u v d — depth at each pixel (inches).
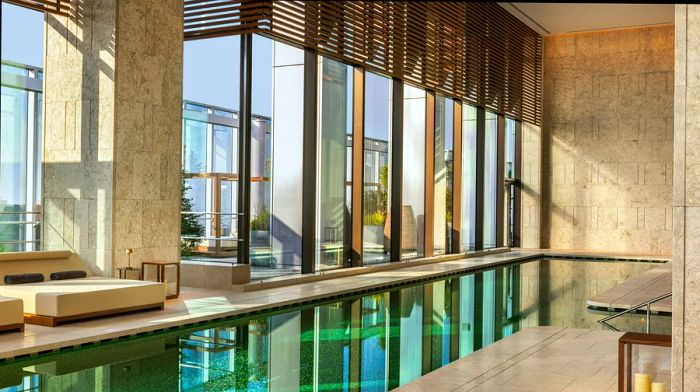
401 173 602.9
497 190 810.2
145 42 398.6
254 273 454.6
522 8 754.2
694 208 162.2
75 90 394.6
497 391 198.7
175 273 400.8
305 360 243.1
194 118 452.4
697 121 161.6
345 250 542.3
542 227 882.8
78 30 393.7
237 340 278.1
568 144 869.8
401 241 610.9
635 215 836.6
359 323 325.4
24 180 402.9
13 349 235.8
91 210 389.1
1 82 387.5
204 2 456.4
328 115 520.7
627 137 840.9
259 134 457.1
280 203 475.2
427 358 249.8
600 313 371.2
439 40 637.3
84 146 391.9
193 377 214.7
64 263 368.8
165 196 411.2
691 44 161.9
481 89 720.3
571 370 225.8
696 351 162.9
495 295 441.7
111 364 231.5
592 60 857.5
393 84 598.5
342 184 537.3
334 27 502.6
